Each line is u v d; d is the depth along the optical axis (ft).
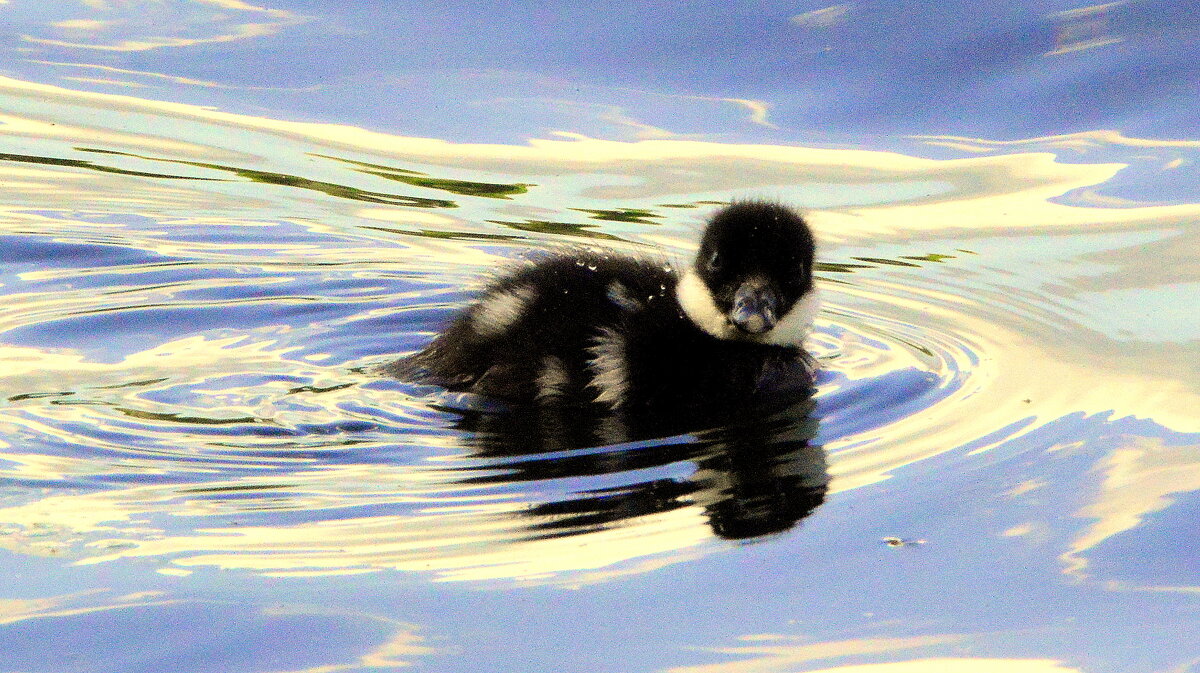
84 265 47.32
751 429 35.06
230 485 31.65
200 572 27.17
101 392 37.52
